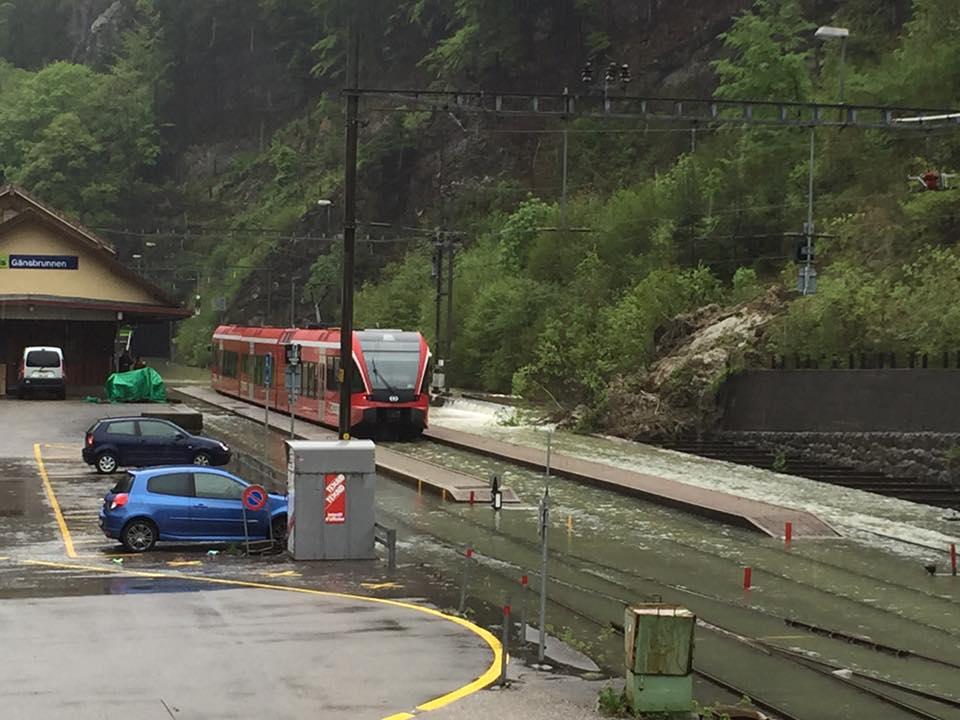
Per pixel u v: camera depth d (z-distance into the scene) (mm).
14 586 21828
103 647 17094
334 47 138500
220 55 153750
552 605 21109
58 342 66500
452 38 113312
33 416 52688
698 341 54469
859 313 46375
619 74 31969
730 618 20500
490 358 78750
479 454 45938
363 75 132125
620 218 77812
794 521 30469
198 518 26297
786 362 47656
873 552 27328
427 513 32219
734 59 90438
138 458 38031
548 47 107625
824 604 21781
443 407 68375
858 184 64500
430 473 38656
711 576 24266
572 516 32094
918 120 32062
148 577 22906
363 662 16438
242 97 151375
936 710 15305
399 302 92625
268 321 117500
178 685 15133
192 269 132875
